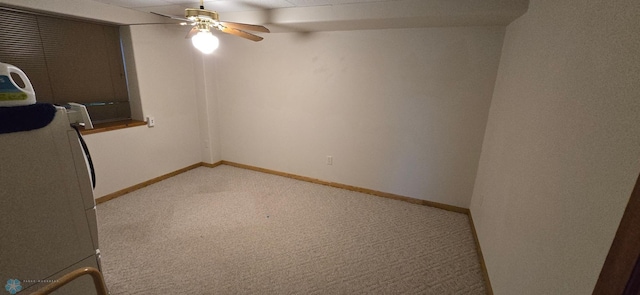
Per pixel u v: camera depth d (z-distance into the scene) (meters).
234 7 2.60
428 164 2.94
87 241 1.38
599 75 0.90
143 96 3.17
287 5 2.47
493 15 1.98
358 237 2.39
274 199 3.09
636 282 0.59
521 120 1.62
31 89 1.15
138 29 3.00
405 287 1.83
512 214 1.54
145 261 2.00
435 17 2.16
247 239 2.31
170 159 3.62
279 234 2.40
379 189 3.25
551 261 1.03
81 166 1.30
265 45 3.40
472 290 1.82
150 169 3.38
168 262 2.00
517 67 1.86
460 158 2.78
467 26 2.46
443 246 2.29
